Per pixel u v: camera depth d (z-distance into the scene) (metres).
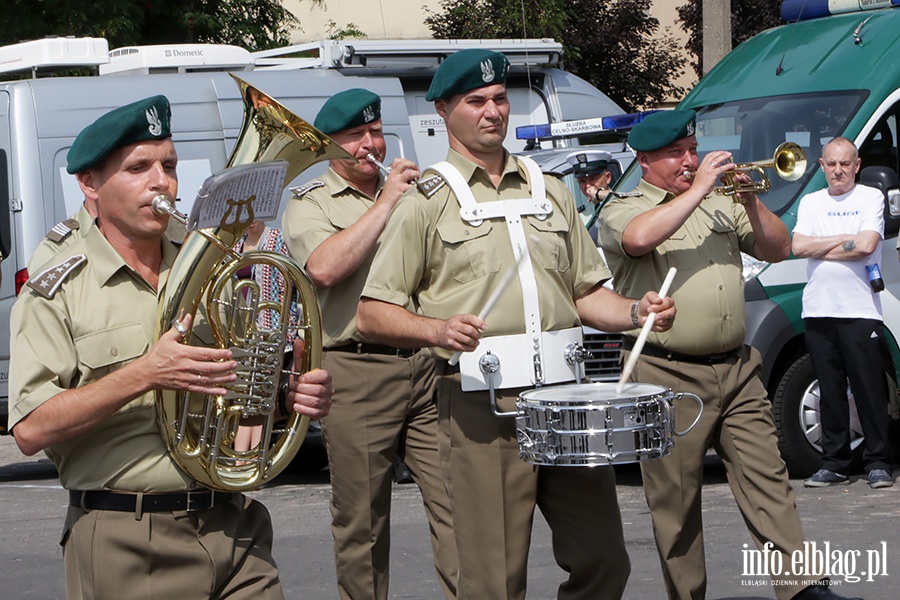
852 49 9.98
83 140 3.71
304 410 3.88
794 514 5.54
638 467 9.98
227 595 3.88
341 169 6.26
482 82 4.81
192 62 11.76
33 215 10.12
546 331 4.79
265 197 3.62
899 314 9.44
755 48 10.66
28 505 9.70
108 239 3.82
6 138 10.19
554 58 13.89
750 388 5.70
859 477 9.31
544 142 13.30
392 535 8.09
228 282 3.83
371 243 5.80
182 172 10.57
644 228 5.54
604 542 4.80
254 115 4.11
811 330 8.92
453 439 4.83
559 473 4.79
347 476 5.91
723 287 5.66
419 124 13.05
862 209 8.77
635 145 5.81
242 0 19.09
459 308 4.80
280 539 8.11
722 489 9.09
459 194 4.83
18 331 3.72
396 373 5.88
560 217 4.91
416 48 12.72
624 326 4.90
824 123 9.69
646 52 21.25
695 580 5.67
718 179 5.97
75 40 11.95
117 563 3.76
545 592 6.68
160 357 3.55
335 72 11.58
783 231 5.84
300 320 3.98
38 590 7.15
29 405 3.63
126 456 3.75
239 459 3.83
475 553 4.80
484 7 19.67
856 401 8.91
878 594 6.39
